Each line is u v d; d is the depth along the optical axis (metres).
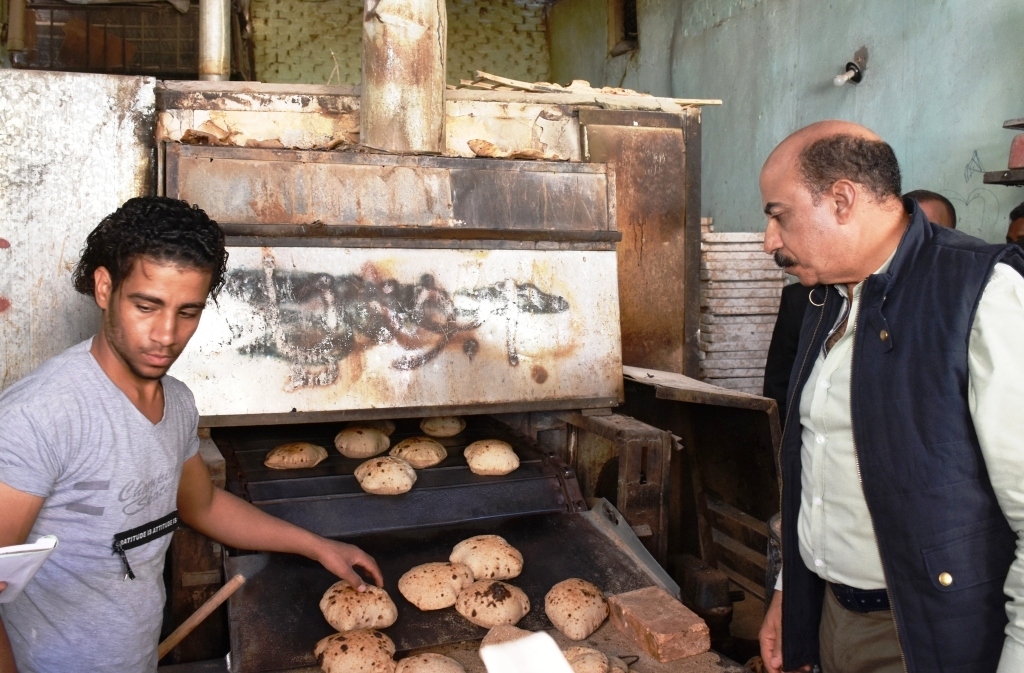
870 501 1.42
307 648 1.93
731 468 2.96
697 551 3.07
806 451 1.64
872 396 1.40
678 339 3.74
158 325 1.29
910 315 1.37
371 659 1.82
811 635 1.73
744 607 3.07
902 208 1.46
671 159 3.67
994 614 1.32
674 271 3.72
